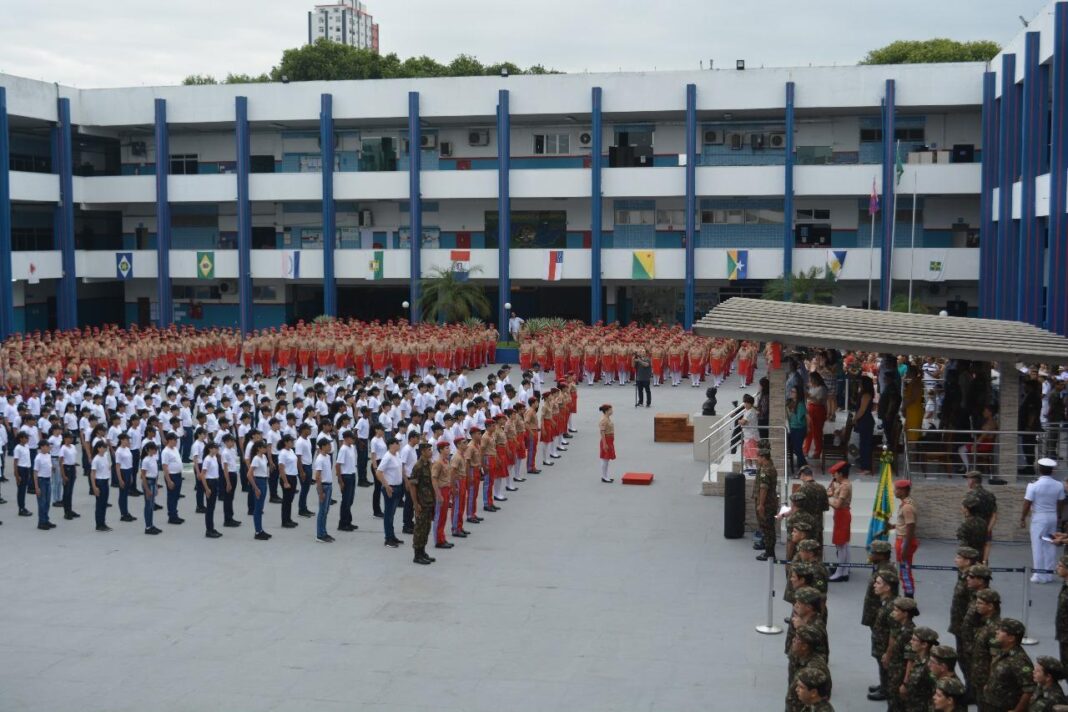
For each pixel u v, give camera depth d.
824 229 55.97
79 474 29.92
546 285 62.38
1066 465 23.03
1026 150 40.44
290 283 62.69
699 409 39.12
